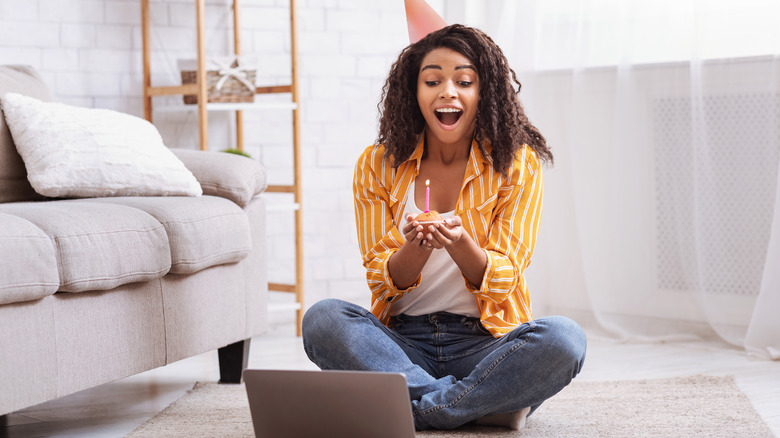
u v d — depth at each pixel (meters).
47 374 1.74
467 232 1.84
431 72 1.80
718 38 2.89
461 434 1.77
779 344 2.70
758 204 2.87
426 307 1.86
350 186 3.71
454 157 1.88
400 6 3.75
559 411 2.01
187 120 3.48
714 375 2.42
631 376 2.47
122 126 2.42
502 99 1.83
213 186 2.42
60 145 2.32
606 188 3.13
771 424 1.91
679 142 3.01
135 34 3.40
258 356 2.82
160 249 2.02
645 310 3.06
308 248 3.66
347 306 1.77
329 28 3.65
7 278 1.60
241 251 2.34
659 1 3.00
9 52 3.21
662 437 1.77
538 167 1.89
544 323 1.69
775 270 2.69
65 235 1.77
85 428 2.01
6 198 2.37
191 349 2.20
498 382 1.70
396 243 1.85
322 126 3.66
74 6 3.30
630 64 3.04
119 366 1.95
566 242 3.26
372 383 1.38
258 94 3.55
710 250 2.94
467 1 3.46
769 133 2.83
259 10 3.57
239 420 2.00
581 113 3.15
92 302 1.87
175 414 2.06
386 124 1.91
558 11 3.23
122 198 2.19
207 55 3.49
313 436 1.45
